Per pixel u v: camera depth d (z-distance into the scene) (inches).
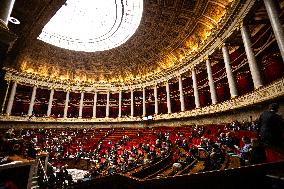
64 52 1171.3
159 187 86.6
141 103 1253.1
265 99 428.8
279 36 384.2
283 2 453.7
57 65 1254.9
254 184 87.0
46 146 767.1
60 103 1320.1
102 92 1343.5
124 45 1083.9
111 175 97.7
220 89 789.2
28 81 1186.0
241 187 87.3
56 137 940.0
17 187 263.1
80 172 632.4
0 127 1034.7
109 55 1196.5
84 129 1143.0
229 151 328.5
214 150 247.0
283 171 87.2
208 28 743.7
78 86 1334.9
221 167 185.3
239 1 508.4
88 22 1109.1
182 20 776.9
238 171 89.2
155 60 1098.1
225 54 617.9
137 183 88.4
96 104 1368.1
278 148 139.7
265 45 534.3
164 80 1055.0
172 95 1068.5
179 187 86.8
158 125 1051.9
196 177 88.0
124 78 1330.0
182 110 903.7
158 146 546.6
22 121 1101.7
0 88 175.8
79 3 1063.6
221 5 619.8
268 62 543.8
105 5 1035.3
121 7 877.8
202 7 674.8
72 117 1269.7
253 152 161.9
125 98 1327.5
